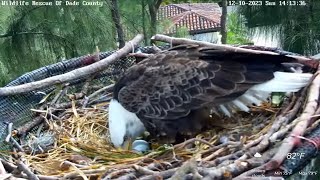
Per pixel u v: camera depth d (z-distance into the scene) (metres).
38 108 2.72
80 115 2.70
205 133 2.37
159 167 2.04
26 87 2.51
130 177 1.93
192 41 2.68
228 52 2.30
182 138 2.38
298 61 2.35
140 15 4.32
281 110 2.36
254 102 2.30
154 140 2.46
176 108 2.30
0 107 2.51
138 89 2.37
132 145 2.40
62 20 3.97
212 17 7.58
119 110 2.43
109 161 2.21
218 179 1.82
